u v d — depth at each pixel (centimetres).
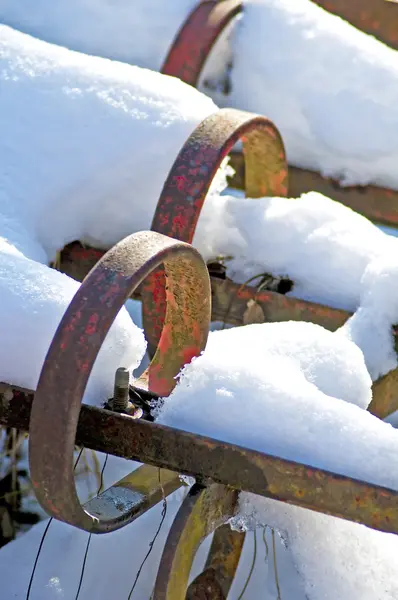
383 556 328
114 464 473
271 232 441
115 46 610
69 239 445
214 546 385
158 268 379
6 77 448
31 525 475
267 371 298
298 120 585
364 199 588
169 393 333
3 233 412
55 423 266
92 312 268
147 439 294
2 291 314
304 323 350
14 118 440
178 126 436
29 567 410
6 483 486
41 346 309
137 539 417
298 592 406
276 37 583
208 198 447
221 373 296
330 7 641
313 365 332
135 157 434
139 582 404
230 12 562
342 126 577
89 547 417
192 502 290
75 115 440
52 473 270
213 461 289
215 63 594
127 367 316
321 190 592
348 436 286
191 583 377
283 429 288
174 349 336
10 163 433
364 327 399
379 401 397
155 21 604
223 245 450
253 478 286
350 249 428
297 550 325
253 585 411
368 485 276
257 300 429
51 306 313
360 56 574
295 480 281
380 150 574
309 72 579
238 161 604
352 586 326
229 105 597
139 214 441
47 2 616
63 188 434
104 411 297
